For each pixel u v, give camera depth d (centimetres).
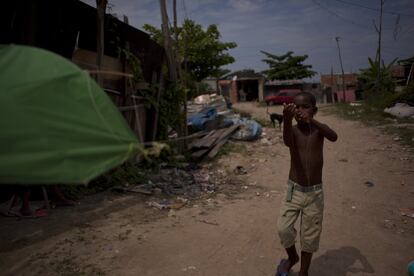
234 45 2114
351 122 1554
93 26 596
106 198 553
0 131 143
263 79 4016
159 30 2045
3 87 152
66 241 395
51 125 153
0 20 450
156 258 371
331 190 641
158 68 848
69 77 168
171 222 471
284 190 649
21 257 356
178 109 892
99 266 349
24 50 172
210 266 361
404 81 3175
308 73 4234
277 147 1038
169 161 807
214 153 892
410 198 590
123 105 712
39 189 516
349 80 4191
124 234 423
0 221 438
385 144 1033
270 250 403
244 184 684
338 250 405
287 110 295
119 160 164
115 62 677
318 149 311
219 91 4109
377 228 470
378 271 361
